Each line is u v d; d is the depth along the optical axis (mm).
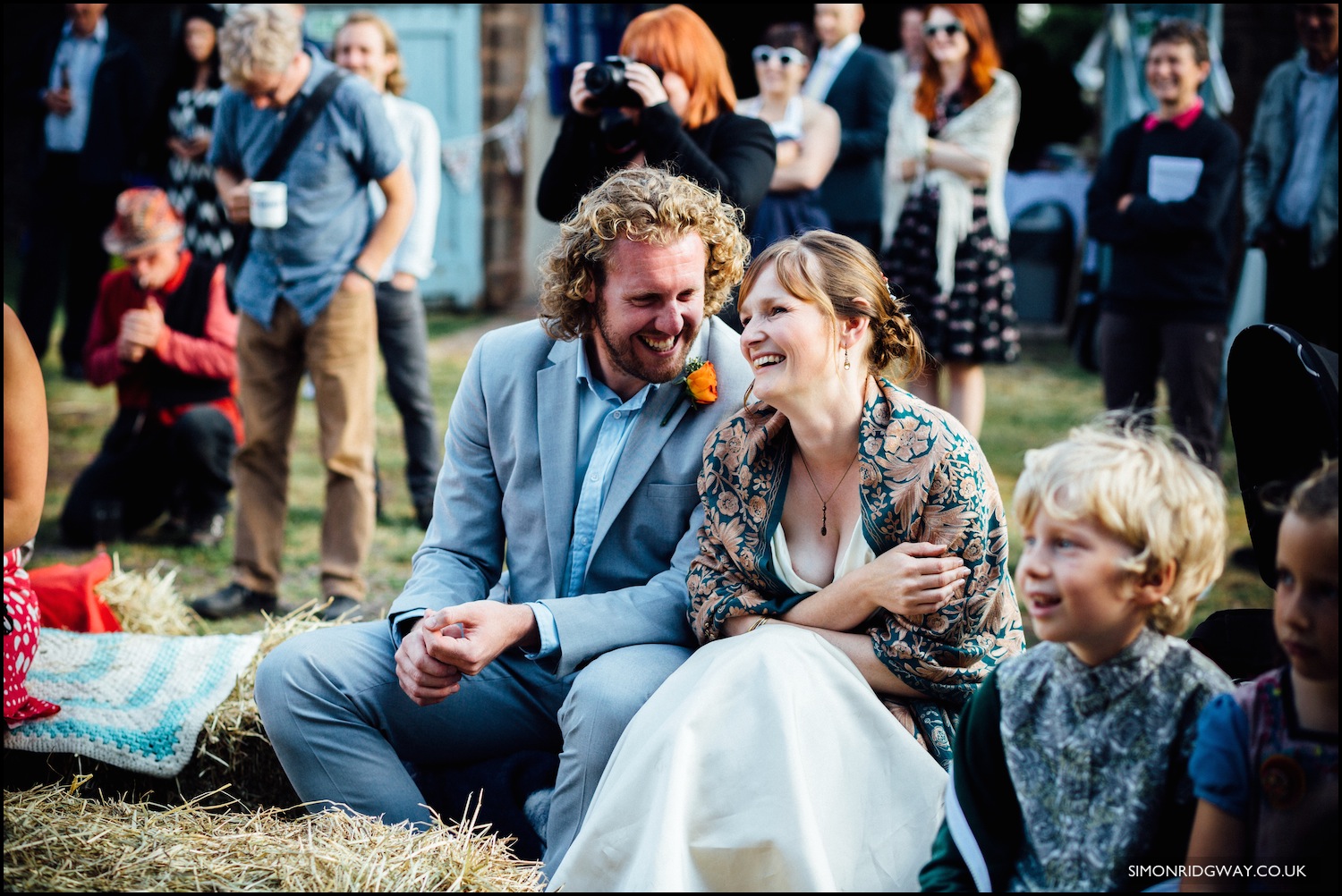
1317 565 1621
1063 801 1827
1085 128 11914
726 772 2057
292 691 2496
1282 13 8070
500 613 2432
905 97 5496
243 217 4355
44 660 2877
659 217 2406
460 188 10273
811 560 2430
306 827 2309
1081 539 1761
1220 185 4871
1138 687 1802
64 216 7578
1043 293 10188
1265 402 2264
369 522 4418
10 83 7570
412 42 10086
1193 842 1713
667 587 2566
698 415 2607
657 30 3760
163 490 5238
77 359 7781
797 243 2314
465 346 8930
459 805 2594
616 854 2066
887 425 2305
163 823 2336
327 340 4270
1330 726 1645
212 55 6383
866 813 2137
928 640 2275
